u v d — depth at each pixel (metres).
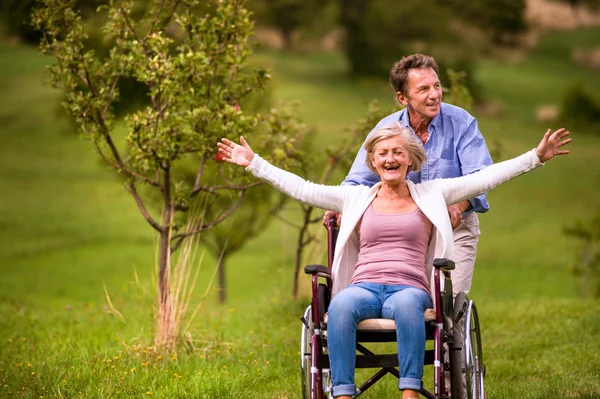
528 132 63.03
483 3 78.75
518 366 9.25
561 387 7.98
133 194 9.81
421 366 5.74
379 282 6.11
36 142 51.47
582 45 91.94
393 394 8.05
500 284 29.45
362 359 5.83
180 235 9.76
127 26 9.91
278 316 12.34
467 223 7.05
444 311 5.81
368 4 79.50
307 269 5.99
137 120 9.45
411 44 78.50
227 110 9.39
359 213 6.32
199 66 9.40
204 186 9.85
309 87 70.88
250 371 8.73
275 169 6.55
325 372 6.31
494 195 44.94
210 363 8.83
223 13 9.76
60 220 38.84
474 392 6.33
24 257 32.66
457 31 78.75
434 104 6.84
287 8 84.44
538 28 95.31
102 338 10.87
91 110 9.62
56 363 9.04
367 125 12.45
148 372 8.46
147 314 11.61
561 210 42.34
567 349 9.93
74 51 9.62
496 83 78.88
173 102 9.50
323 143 47.84
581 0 98.19
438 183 6.35
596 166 52.12
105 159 9.90
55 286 27.81
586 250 21.77
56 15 9.63
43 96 58.06
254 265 31.42
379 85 76.19
